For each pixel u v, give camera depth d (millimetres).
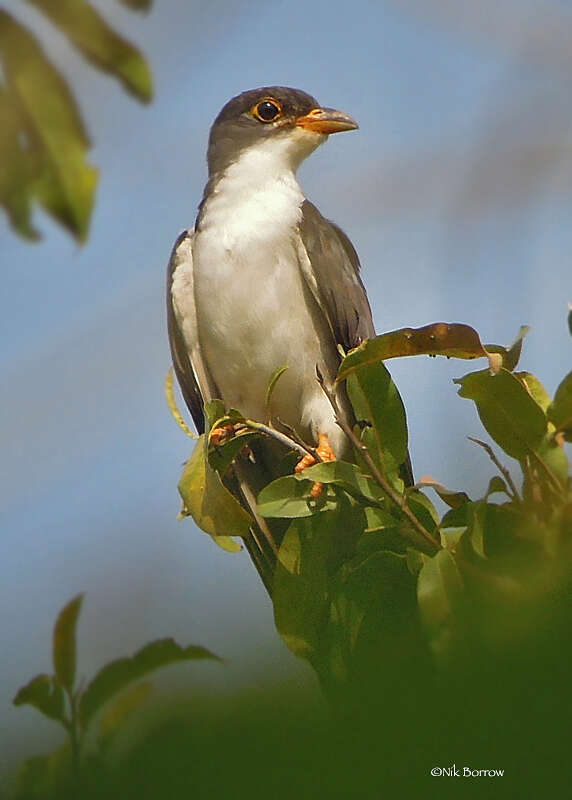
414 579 8812
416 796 5812
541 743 5820
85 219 7414
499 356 8242
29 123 7293
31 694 8023
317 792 5797
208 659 8180
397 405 8742
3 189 7344
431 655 6543
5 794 7410
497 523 8031
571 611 6238
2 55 7234
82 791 6746
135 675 8016
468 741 5848
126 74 7426
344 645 8820
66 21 7246
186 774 6078
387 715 6047
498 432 8227
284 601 9008
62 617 8141
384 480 8625
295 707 6215
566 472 8094
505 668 6051
